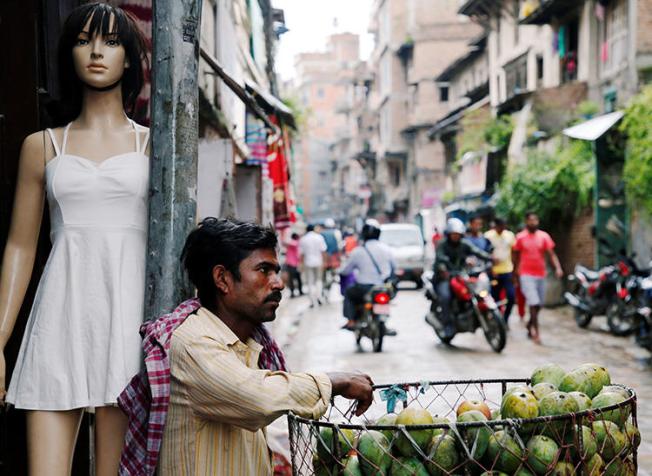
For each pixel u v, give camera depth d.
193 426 2.23
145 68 5.16
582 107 18.81
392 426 2.21
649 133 13.08
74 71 2.75
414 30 46.44
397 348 11.22
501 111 24.08
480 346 11.24
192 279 2.37
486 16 30.94
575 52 21.30
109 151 2.72
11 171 3.23
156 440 2.23
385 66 53.94
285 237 21.08
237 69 13.20
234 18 13.02
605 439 2.32
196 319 2.30
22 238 2.75
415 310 16.73
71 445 2.62
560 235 17.28
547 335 12.23
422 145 46.47
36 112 3.26
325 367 9.59
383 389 2.83
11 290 2.69
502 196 18.52
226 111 11.66
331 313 16.44
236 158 12.35
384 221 58.09
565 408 2.31
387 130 53.00
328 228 22.59
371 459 2.29
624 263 12.05
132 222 2.68
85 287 2.60
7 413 3.10
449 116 37.22
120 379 2.55
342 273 11.20
